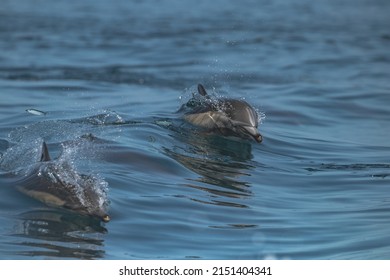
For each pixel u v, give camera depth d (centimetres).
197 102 5288
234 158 4566
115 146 4356
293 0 14612
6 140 4569
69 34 10138
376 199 3972
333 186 4203
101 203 3491
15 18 11300
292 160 4691
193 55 8981
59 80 7319
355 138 5409
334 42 10075
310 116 5991
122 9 12756
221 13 12531
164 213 3572
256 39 10150
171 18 11831
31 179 3678
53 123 4925
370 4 14200
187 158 4447
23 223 3341
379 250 3231
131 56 8844
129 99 6350
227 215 3625
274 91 6919
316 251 3222
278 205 3831
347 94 6788
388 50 9556
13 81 7162
